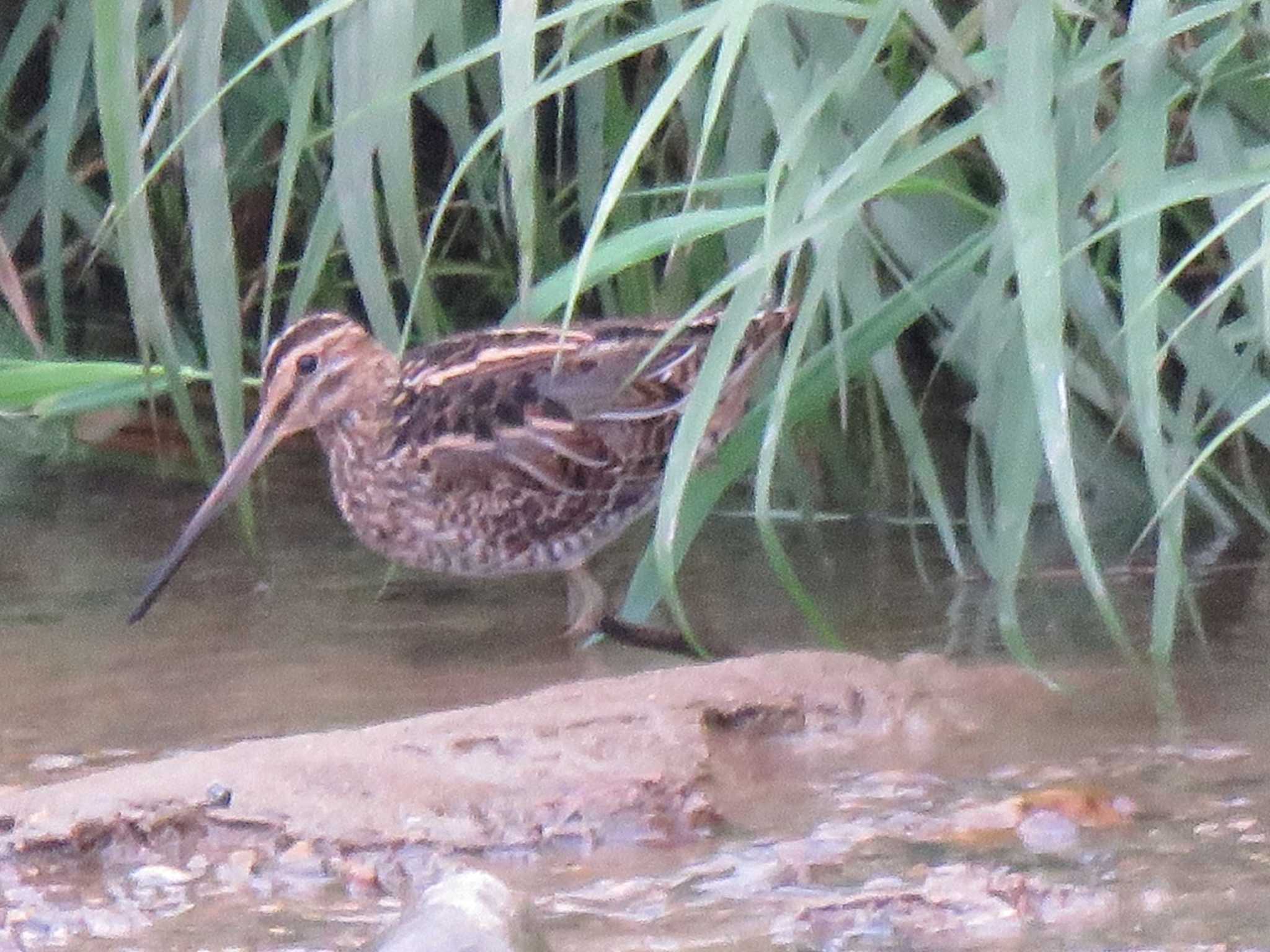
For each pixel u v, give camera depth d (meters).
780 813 6.72
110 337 11.23
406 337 8.04
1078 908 5.94
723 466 8.63
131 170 8.04
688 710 7.20
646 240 8.34
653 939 5.80
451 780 6.74
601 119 9.41
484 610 8.94
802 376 8.39
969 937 5.79
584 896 6.11
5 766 7.05
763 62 7.80
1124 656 8.01
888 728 7.37
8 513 10.02
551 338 8.95
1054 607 8.62
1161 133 7.30
